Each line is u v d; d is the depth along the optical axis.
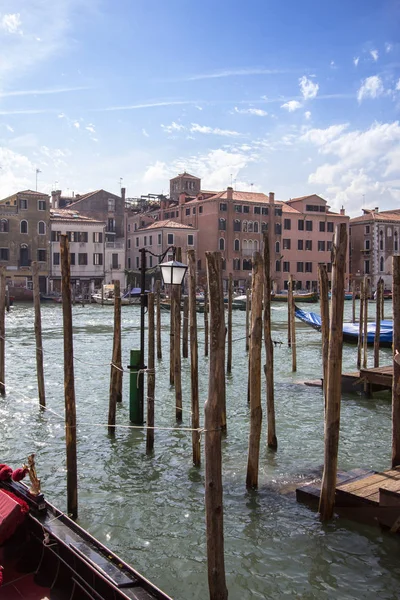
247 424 10.74
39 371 12.08
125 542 6.27
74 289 54.09
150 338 9.05
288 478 7.89
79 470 8.32
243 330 29.72
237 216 61.16
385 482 6.52
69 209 60.41
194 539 6.34
